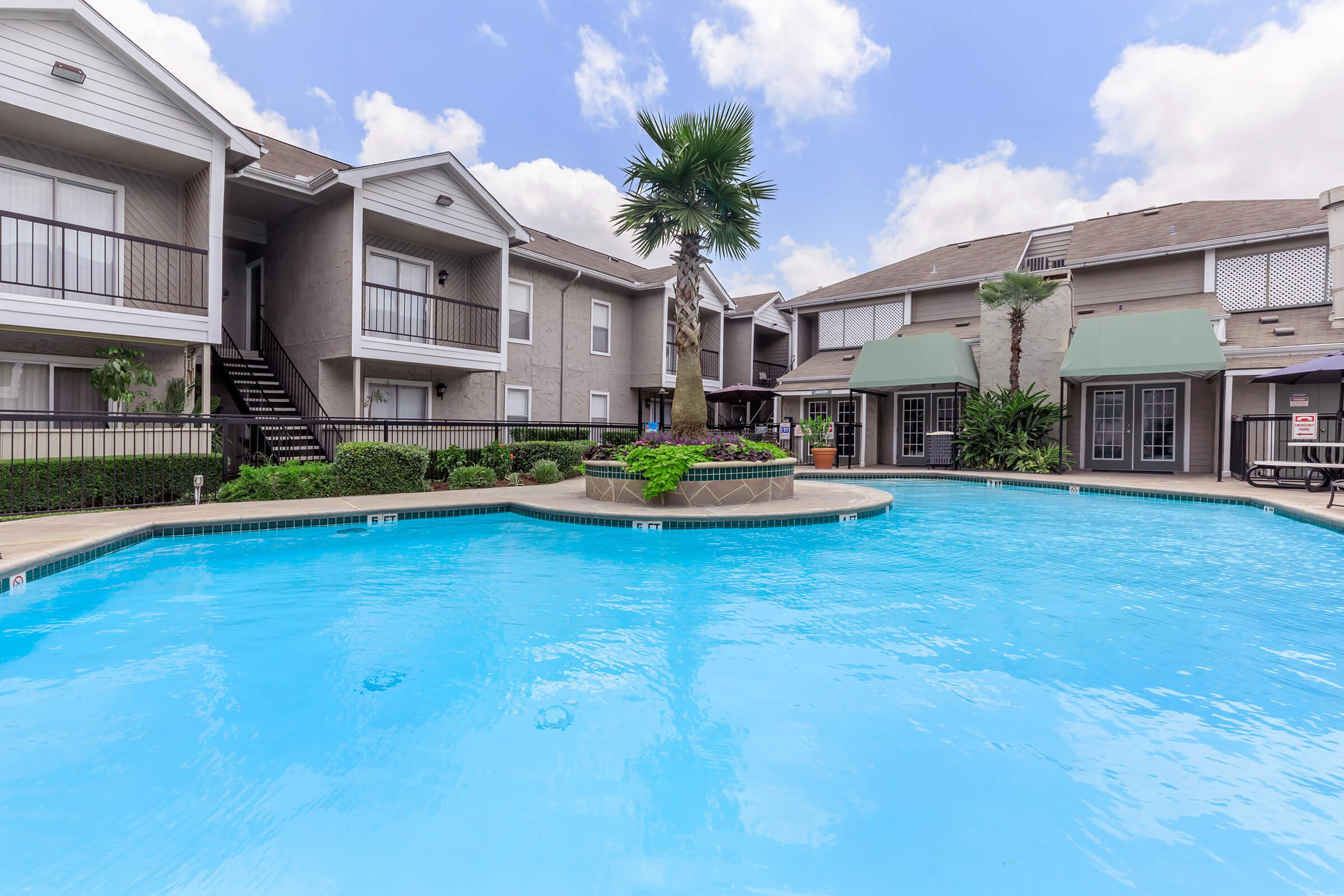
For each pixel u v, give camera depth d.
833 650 3.90
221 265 10.98
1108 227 20.02
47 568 5.30
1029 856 1.99
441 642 4.06
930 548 7.06
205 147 10.71
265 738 2.80
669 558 6.58
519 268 17.95
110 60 9.70
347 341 12.69
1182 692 3.24
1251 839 2.06
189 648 3.94
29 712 3.03
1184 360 13.59
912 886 1.86
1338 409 12.68
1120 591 5.26
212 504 8.72
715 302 23.58
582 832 2.13
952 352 17.39
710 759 2.61
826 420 18.55
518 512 9.15
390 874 1.92
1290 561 6.34
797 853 2.02
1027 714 3.01
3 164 9.82
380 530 7.98
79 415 8.12
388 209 13.20
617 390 21.25
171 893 1.82
